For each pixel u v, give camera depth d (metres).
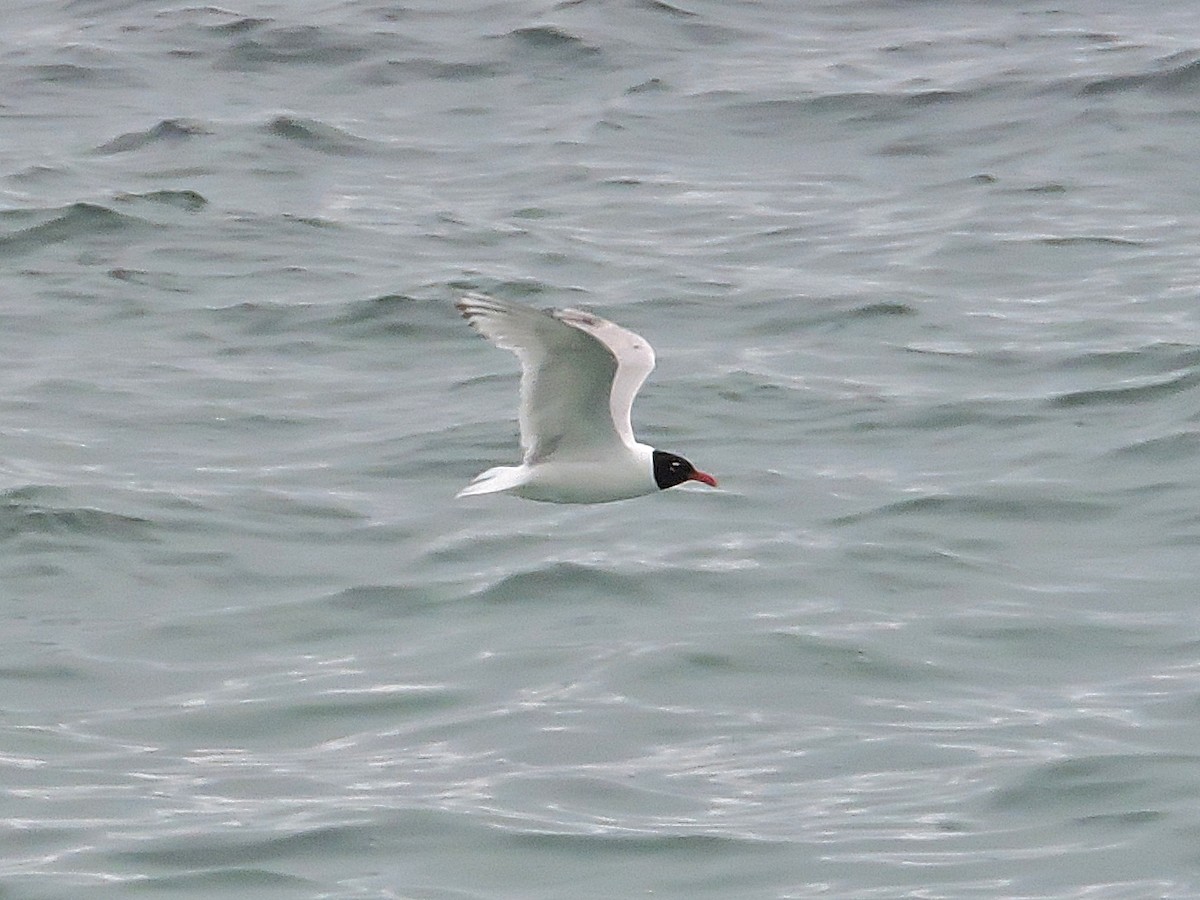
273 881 12.61
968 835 12.97
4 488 18.08
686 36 32.38
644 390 20.31
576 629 15.78
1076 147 27.83
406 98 30.34
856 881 12.50
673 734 14.28
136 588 16.62
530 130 29.06
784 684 14.92
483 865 12.74
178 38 32.38
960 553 16.95
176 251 24.39
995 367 20.84
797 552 16.95
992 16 33.19
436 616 16.09
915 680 14.97
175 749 14.26
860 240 24.80
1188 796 13.27
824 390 20.36
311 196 26.48
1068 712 14.46
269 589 16.58
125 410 20.12
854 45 32.03
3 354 21.58
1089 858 12.70
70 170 27.12
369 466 18.78
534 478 12.52
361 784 13.69
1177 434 18.81
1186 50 30.20
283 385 20.77
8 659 15.48
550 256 24.30
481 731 14.34
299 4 33.81
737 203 26.28
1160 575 16.47
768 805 13.37
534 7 33.16
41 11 34.31
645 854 12.81
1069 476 18.25
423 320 22.25
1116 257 24.05
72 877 12.65
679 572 16.59
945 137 28.36
